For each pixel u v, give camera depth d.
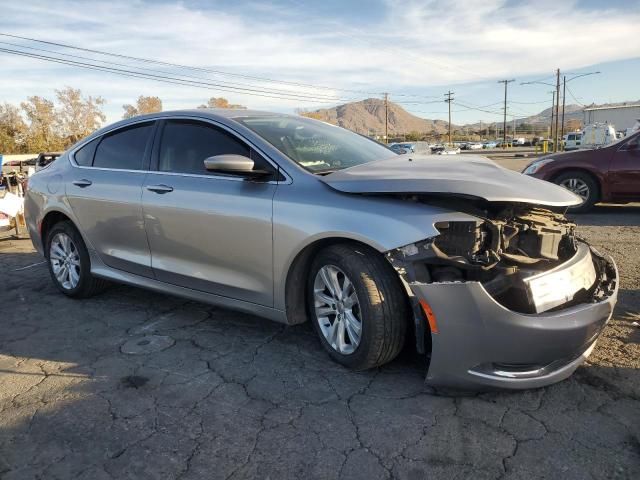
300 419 2.70
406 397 2.87
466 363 2.67
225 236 3.50
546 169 8.90
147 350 3.61
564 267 2.89
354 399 2.87
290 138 3.69
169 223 3.82
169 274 3.95
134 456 2.45
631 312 3.91
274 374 3.19
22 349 3.72
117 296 4.87
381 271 2.88
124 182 4.18
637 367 3.08
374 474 2.27
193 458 2.42
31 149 59.69
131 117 4.48
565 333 2.64
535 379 2.69
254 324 4.02
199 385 3.09
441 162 3.50
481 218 2.79
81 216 4.53
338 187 3.06
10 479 2.32
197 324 4.07
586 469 2.25
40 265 6.30
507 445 2.42
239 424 2.68
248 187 3.43
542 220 3.22
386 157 3.95
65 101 64.50
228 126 3.71
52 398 3.00
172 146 4.00
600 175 8.50
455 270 2.74
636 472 2.21
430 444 2.45
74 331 4.03
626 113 61.88
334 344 3.21
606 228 7.35
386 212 2.86
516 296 2.69
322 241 3.12
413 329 3.28
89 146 4.75
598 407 2.70
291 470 2.31
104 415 2.81
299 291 3.35
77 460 2.44
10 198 8.04
